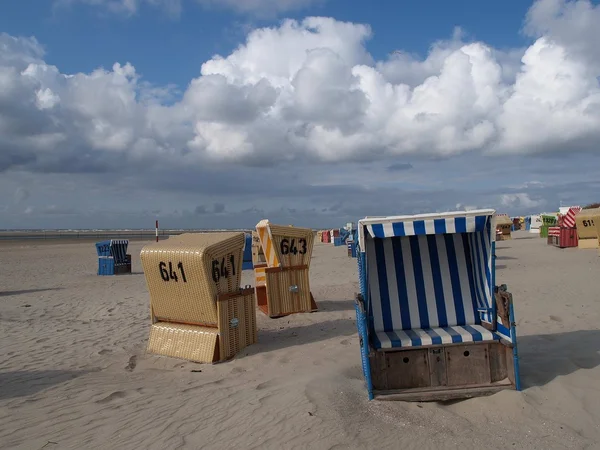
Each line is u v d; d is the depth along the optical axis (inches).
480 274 256.2
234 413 217.6
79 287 781.9
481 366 235.3
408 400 222.5
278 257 466.3
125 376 299.4
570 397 216.1
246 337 348.2
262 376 279.7
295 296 472.1
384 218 236.8
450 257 266.8
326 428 193.6
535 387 227.6
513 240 1557.6
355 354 308.8
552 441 183.6
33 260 1421.0
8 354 358.3
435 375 234.2
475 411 212.5
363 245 238.5
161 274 341.1
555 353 285.6
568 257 877.8
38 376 301.4
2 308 581.0
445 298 262.2
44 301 636.7
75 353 358.3
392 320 258.7
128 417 224.4
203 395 249.0
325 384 241.1
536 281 596.7
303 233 477.4
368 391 223.8
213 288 324.2
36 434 210.1
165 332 347.3
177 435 200.4
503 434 190.4
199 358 321.7
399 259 265.6
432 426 197.9
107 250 989.2
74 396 260.4
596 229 1015.6
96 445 196.5
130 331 429.7
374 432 192.4
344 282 725.9
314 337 372.2
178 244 341.7
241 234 353.7
